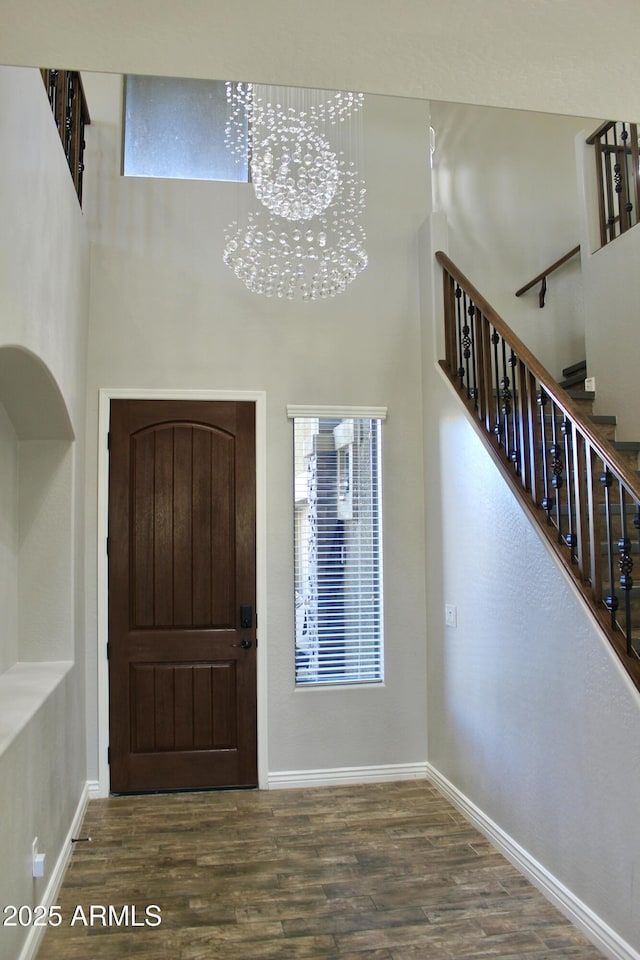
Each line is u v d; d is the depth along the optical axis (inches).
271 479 164.6
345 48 64.6
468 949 96.9
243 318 166.1
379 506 169.0
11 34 61.9
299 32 61.6
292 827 137.6
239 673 160.7
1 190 81.5
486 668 133.8
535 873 113.9
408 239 175.5
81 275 148.4
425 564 169.3
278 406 165.9
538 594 114.3
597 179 175.5
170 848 128.6
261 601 161.9
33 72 98.4
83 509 152.8
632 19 60.7
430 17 59.9
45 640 135.8
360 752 163.8
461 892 112.5
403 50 65.4
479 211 205.0
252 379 165.5
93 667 155.5
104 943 99.0
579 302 205.8
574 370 190.9
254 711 160.6
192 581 160.4
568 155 209.6
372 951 96.7
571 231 207.9
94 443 158.2
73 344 136.9
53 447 138.7
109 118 164.6
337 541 167.5
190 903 109.4
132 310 161.8
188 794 155.6
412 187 177.0
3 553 126.1
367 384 170.2
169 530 160.4
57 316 117.9
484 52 65.5
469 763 141.7
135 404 160.6
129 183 164.4
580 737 101.7
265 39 62.8
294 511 165.5
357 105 163.0
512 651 122.8
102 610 156.5
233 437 163.9
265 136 161.8
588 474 104.0
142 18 59.4
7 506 129.1
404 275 174.4
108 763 154.9
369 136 176.4
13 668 129.5
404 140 177.9
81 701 148.7
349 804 149.5
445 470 155.9
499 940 99.0
